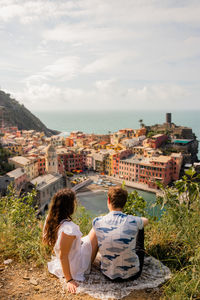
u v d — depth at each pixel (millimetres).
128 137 142625
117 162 99562
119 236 4133
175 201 6383
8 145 121375
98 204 70062
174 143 124812
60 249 4203
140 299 4031
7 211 8352
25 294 4258
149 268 5051
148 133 149500
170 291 4105
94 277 4578
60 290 4348
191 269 4387
